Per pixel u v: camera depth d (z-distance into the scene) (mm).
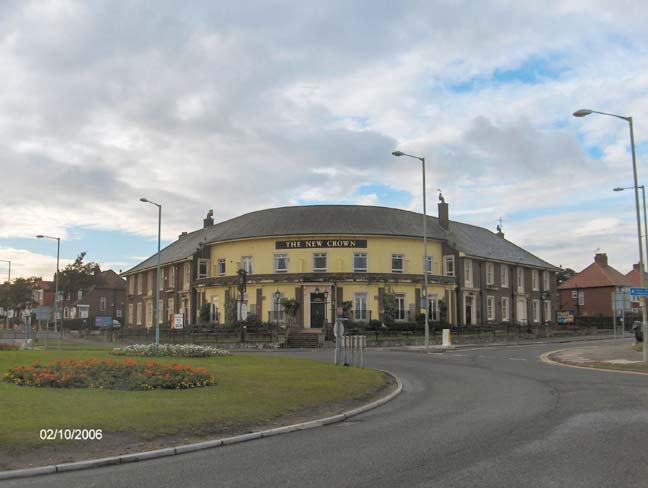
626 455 8523
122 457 9039
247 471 8336
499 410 12984
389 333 42219
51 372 15180
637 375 19688
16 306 90500
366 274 45594
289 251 47062
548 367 23281
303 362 23031
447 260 50500
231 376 17391
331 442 10258
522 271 60688
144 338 47875
